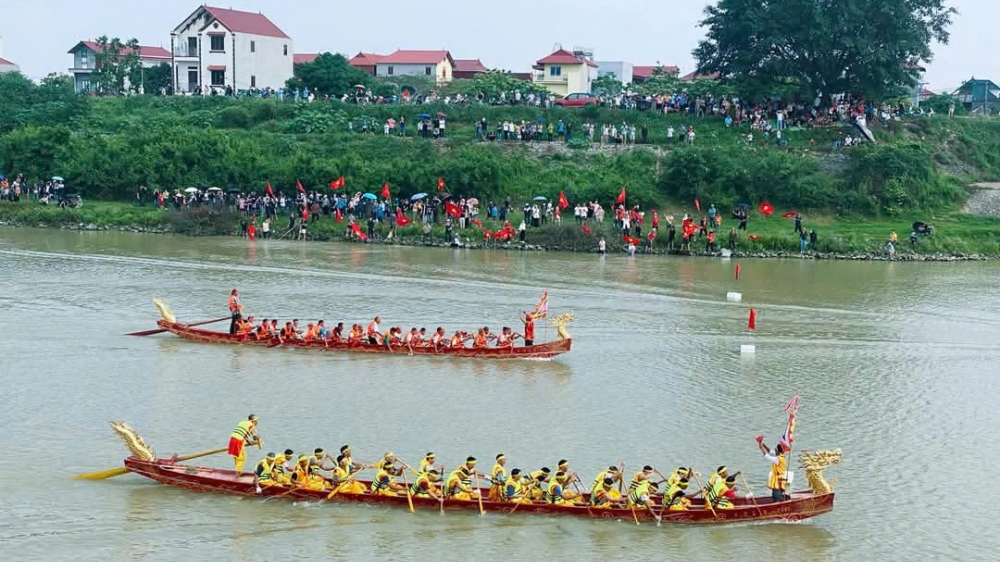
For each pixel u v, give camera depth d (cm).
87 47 17988
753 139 11856
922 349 6419
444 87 16075
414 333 6044
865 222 10675
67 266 8525
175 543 3669
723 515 3894
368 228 10144
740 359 6119
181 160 11431
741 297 7781
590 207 10512
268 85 15850
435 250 9719
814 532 3884
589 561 3616
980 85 16538
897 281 8600
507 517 3934
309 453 4462
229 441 4416
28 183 11725
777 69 12094
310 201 10625
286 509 3959
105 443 4541
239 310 6231
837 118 12244
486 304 7331
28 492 4028
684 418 5044
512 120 12744
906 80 12325
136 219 10762
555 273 8569
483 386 5475
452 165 10775
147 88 15788
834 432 4912
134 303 7169
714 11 12494
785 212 10719
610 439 4728
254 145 11812
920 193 11012
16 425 4728
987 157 12569
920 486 4309
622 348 6297
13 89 14025
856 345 6488
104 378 5450
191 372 5591
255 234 10362
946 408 5294
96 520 3819
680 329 6781
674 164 10881
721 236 9919
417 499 3969
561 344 5941
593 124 12562
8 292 7431
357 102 13600
